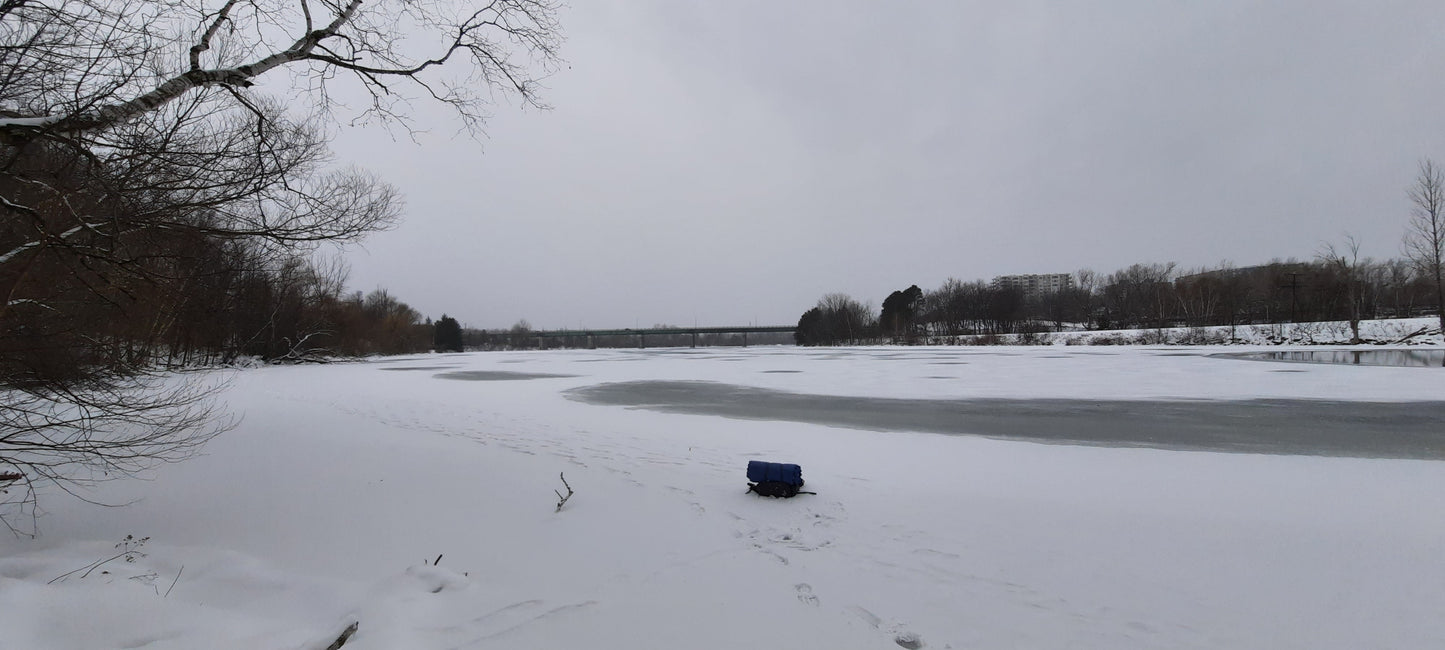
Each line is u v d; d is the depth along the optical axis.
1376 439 10.19
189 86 5.16
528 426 12.03
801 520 5.84
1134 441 10.26
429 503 6.06
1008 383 20.80
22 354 5.50
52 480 6.18
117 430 6.92
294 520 5.49
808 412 14.38
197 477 6.86
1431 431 10.87
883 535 5.43
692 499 6.50
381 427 11.43
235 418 12.30
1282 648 3.58
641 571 4.57
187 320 8.96
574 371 30.91
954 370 27.39
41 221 4.50
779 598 4.18
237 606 3.81
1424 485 7.07
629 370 31.34
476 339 112.88
